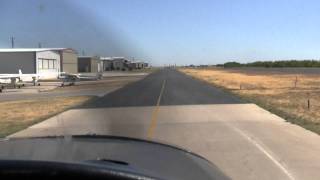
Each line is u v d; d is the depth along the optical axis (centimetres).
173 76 8662
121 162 294
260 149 1317
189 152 402
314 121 1973
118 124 1916
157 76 8812
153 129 1752
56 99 3450
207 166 359
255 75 8619
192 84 5381
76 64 10581
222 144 1406
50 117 2244
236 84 5369
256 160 1171
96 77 7438
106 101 3105
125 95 3625
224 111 2389
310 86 4809
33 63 8300
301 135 1575
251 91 4091
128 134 1639
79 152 312
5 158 278
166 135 1603
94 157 299
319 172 1045
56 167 266
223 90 4219
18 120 2164
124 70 15725
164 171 298
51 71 9006
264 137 1530
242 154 1249
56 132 1736
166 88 4534
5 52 8281
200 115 2203
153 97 3375
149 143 392
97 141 367
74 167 267
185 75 9325
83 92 4212
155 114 2262
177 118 2091
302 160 1166
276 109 2492
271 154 1244
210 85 5141
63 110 2572
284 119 2052
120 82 6194
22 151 307
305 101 3045
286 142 1432
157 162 319
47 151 309
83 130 1767
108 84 5706
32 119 2191
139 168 289
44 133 1714
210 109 2495
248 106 2672
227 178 348
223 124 1873
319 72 9862
